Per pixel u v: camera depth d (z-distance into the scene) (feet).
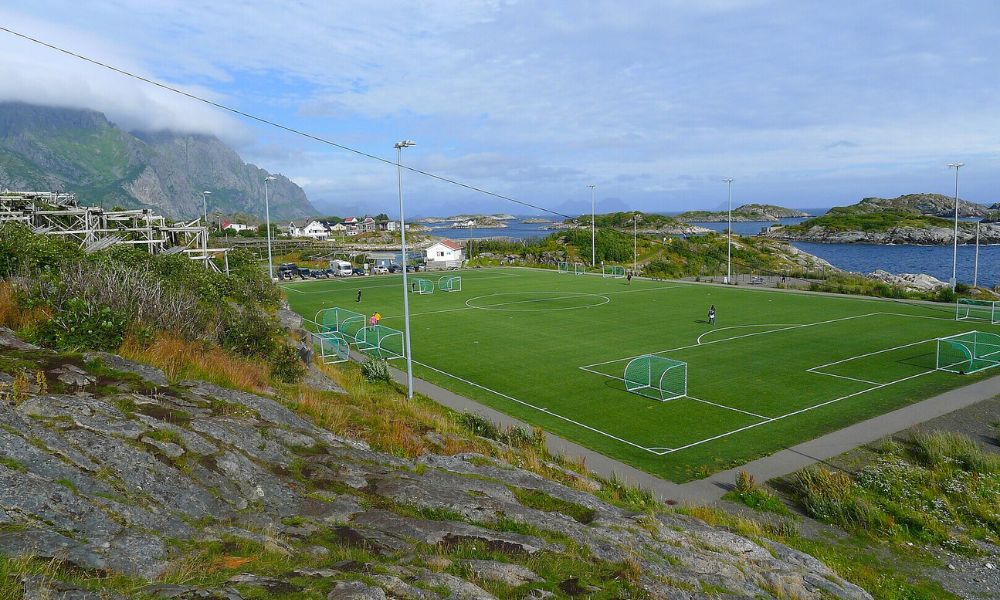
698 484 69.36
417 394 103.96
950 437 78.18
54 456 28.14
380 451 49.39
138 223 192.75
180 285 96.58
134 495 28.09
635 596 31.17
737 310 186.80
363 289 248.52
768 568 43.68
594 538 38.40
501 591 28.43
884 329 155.12
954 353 127.85
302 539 29.78
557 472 61.93
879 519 58.80
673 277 287.48
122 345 50.26
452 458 50.96
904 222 583.99
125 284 63.82
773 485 69.21
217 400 44.86
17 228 82.53
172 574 23.31
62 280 59.00
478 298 218.38
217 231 506.07
